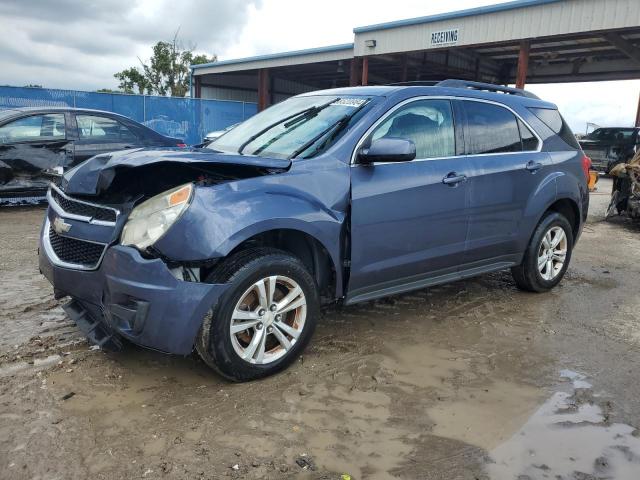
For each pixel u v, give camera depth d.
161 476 2.33
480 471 2.45
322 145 3.61
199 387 3.10
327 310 4.47
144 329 2.87
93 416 2.77
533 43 20.44
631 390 3.27
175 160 2.96
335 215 3.41
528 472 2.45
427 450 2.59
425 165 3.92
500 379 3.36
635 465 2.53
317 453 2.54
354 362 3.51
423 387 3.22
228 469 2.40
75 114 8.38
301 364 3.44
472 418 2.89
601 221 10.05
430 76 29.80
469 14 17.84
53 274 3.31
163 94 39.19
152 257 2.87
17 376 3.15
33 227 7.32
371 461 2.49
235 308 2.99
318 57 24.86
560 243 5.27
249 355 3.10
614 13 14.64
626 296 5.21
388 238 3.70
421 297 4.93
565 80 28.00
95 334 3.21
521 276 5.06
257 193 3.10
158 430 2.67
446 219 4.04
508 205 4.54
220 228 2.88
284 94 36.81
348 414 2.88
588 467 2.50
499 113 4.63
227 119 20.70
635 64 24.09
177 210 2.86
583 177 5.33
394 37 20.50
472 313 4.55
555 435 2.76
